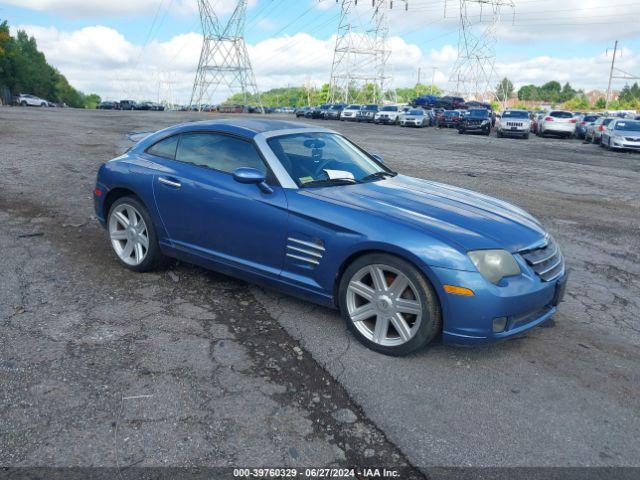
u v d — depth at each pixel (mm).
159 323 3990
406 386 3314
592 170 15039
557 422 3027
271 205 4016
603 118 27000
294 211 3906
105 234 6172
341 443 2775
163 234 4719
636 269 6039
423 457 2695
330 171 4297
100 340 3680
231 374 3350
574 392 3348
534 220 4184
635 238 7449
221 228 4297
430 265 3385
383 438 2828
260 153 4238
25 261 5133
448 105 56750
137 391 3107
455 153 18469
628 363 3766
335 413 3016
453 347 3844
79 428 2756
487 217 3846
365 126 37719
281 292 4426
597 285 5426
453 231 3535
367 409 3064
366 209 3758
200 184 4395
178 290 4625
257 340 3811
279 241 4004
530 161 16812
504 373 3529
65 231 6211
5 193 7926
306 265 3910
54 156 11945
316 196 3943
